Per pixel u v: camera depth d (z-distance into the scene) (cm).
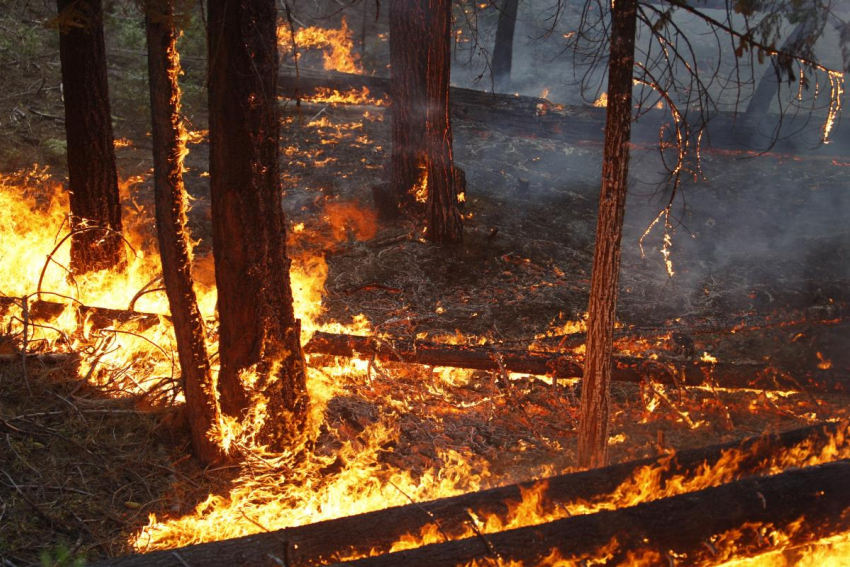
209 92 481
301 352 546
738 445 441
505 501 401
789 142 1353
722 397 687
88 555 415
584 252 1054
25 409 522
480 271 970
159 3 432
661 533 357
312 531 375
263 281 510
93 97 690
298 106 488
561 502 405
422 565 339
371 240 995
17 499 441
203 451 521
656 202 1185
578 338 715
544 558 348
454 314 852
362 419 612
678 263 1012
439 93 970
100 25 680
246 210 495
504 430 639
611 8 451
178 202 482
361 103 1373
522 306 883
